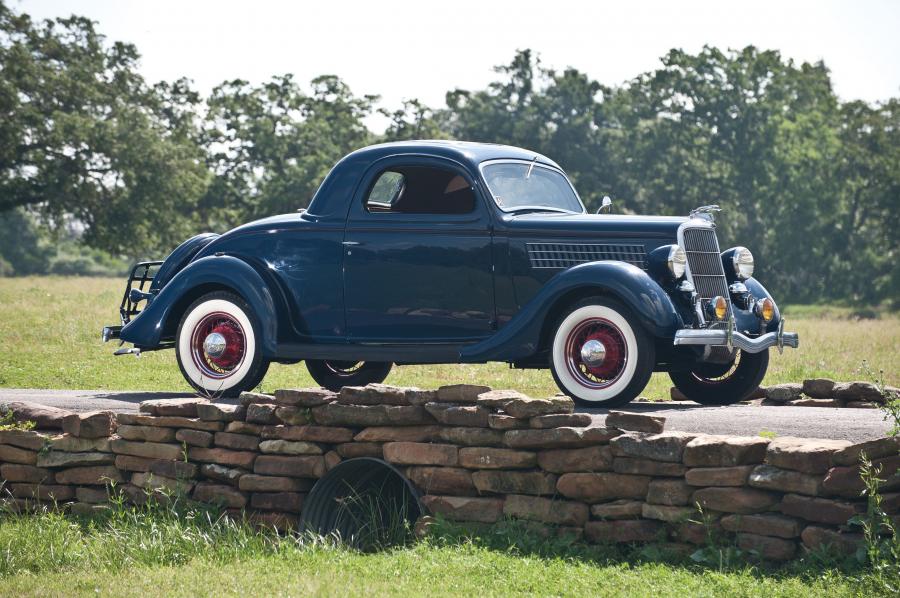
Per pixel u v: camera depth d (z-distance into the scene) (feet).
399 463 25.93
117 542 24.99
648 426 23.26
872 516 19.92
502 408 24.85
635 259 33.73
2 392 42.55
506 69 297.94
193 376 37.17
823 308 289.12
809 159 304.09
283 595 19.85
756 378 37.99
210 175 262.06
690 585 19.53
